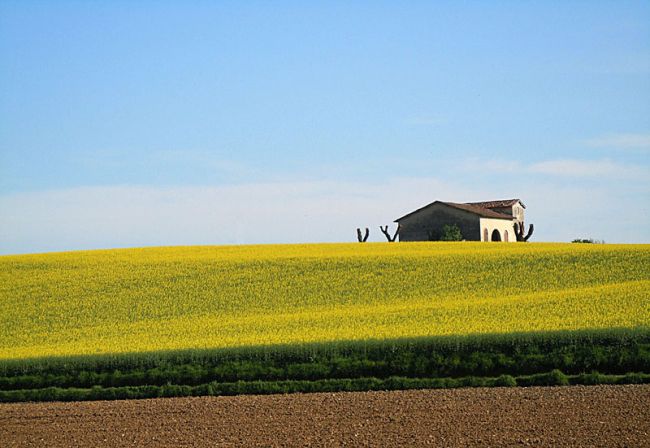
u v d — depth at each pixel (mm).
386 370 51406
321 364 52188
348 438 36000
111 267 93688
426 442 34625
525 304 66688
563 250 91938
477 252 92812
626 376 47281
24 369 55000
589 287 75250
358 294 78438
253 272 88000
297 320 67812
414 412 40875
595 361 49281
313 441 35750
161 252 106438
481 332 55000
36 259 100688
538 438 34406
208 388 50312
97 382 53375
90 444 37438
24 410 47469
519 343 51625
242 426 39562
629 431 34938
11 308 80125
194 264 92625
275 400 46438
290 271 87625
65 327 73625
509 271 83000
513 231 171750
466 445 33875
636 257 85312
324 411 42281
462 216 152625
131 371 53875
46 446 37469
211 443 36312
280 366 52812
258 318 71062
